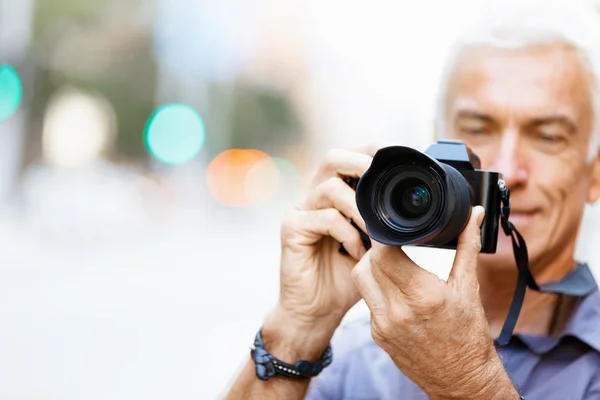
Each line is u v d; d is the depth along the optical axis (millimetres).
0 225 21297
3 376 6977
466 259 1562
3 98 26734
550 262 1989
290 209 1949
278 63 43750
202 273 14352
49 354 7883
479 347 1564
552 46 1949
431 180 1478
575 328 1877
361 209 1519
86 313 10133
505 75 1968
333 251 1919
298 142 44219
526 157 1956
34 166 30953
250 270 14914
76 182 19938
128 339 8625
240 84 43219
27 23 27688
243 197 34469
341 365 2127
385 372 2064
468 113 2006
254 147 43938
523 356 1911
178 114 34812
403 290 1552
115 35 34750
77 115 32156
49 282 12969
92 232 19531
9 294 11570
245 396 1938
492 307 2021
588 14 1978
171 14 36719
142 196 27469
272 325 1941
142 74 36375
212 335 8844
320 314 1917
